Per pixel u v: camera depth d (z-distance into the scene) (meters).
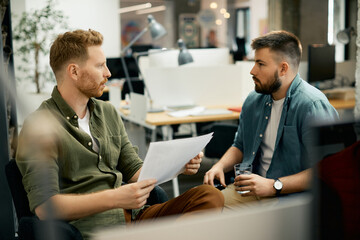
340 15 6.33
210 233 0.45
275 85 1.81
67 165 1.45
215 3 13.58
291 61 1.80
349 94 3.97
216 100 3.77
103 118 1.62
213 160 4.17
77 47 1.49
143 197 1.34
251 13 12.16
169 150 1.37
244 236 0.46
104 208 1.31
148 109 3.58
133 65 5.07
